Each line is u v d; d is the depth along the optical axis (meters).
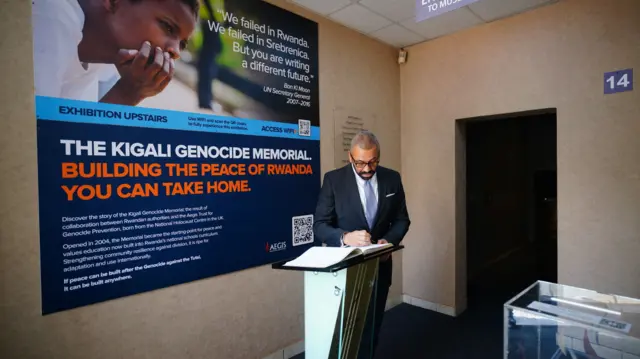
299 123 2.50
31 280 1.44
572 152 2.45
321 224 1.71
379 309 1.76
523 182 6.05
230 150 2.10
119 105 1.66
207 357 2.02
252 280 2.24
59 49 1.50
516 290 3.77
